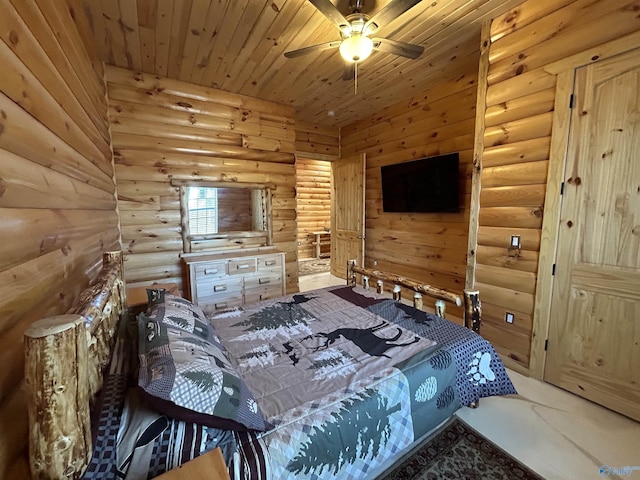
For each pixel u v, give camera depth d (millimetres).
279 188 4055
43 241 924
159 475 725
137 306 2072
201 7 2059
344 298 2447
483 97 2420
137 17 2141
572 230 2002
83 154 1646
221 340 1709
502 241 2377
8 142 743
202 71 3049
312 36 2426
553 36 1993
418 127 3820
